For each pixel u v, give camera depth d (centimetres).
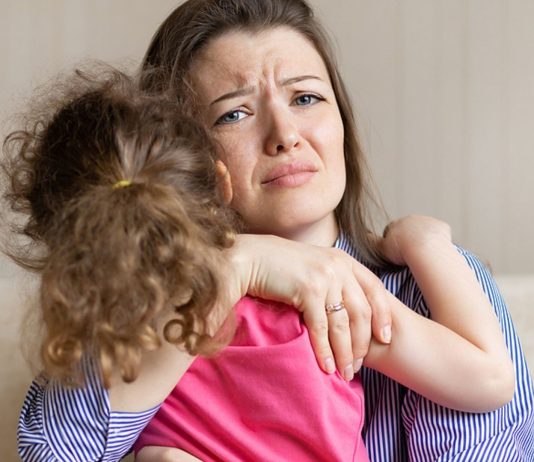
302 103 129
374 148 272
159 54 140
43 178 108
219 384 111
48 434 109
